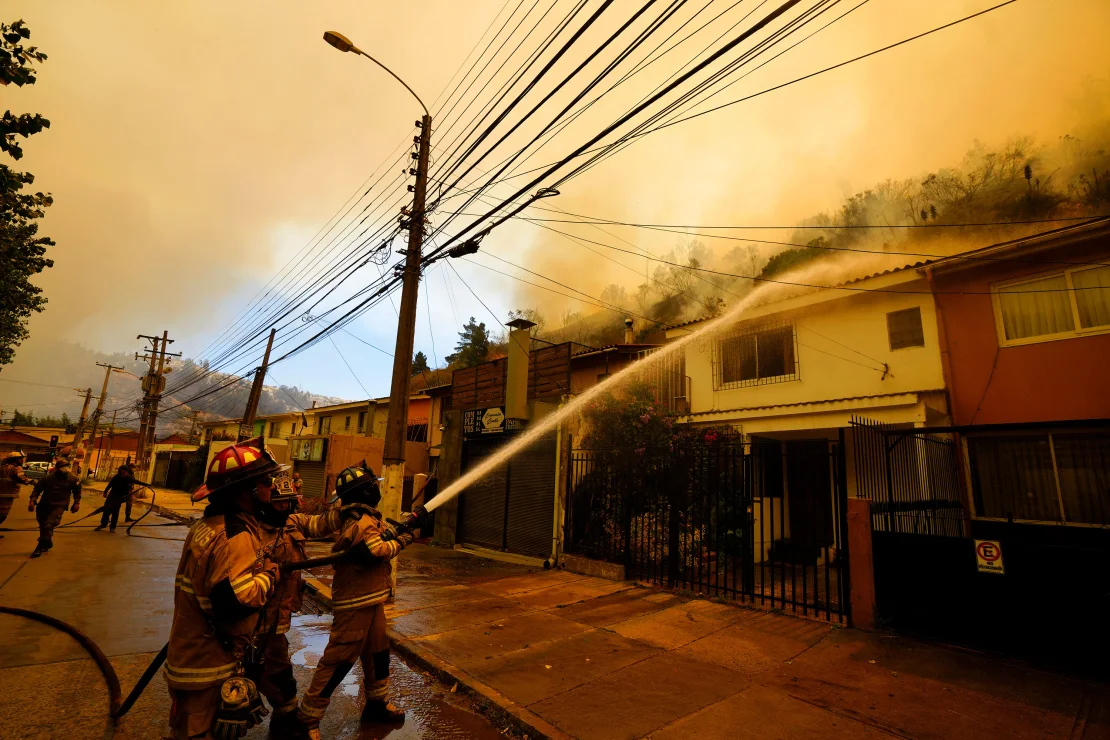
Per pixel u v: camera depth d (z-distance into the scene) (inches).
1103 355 348.2
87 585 293.4
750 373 515.2
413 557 448.1
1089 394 350.3
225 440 1173.7
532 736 147.0
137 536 494.9
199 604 92.0
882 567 233.8
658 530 363.9
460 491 522.6
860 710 159.5
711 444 409.4
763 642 219.8
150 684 167.8
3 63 164.6
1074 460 348.8
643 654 206.4
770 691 172.7
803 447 480.1
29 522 554.6
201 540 94.1
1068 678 180.9
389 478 325.4
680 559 365.1
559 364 466.0
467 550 484.7
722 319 526.6
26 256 311.7
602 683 178.9
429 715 161.9
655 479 375.2
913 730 147.8
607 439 425.1
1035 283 380.5
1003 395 381.1
